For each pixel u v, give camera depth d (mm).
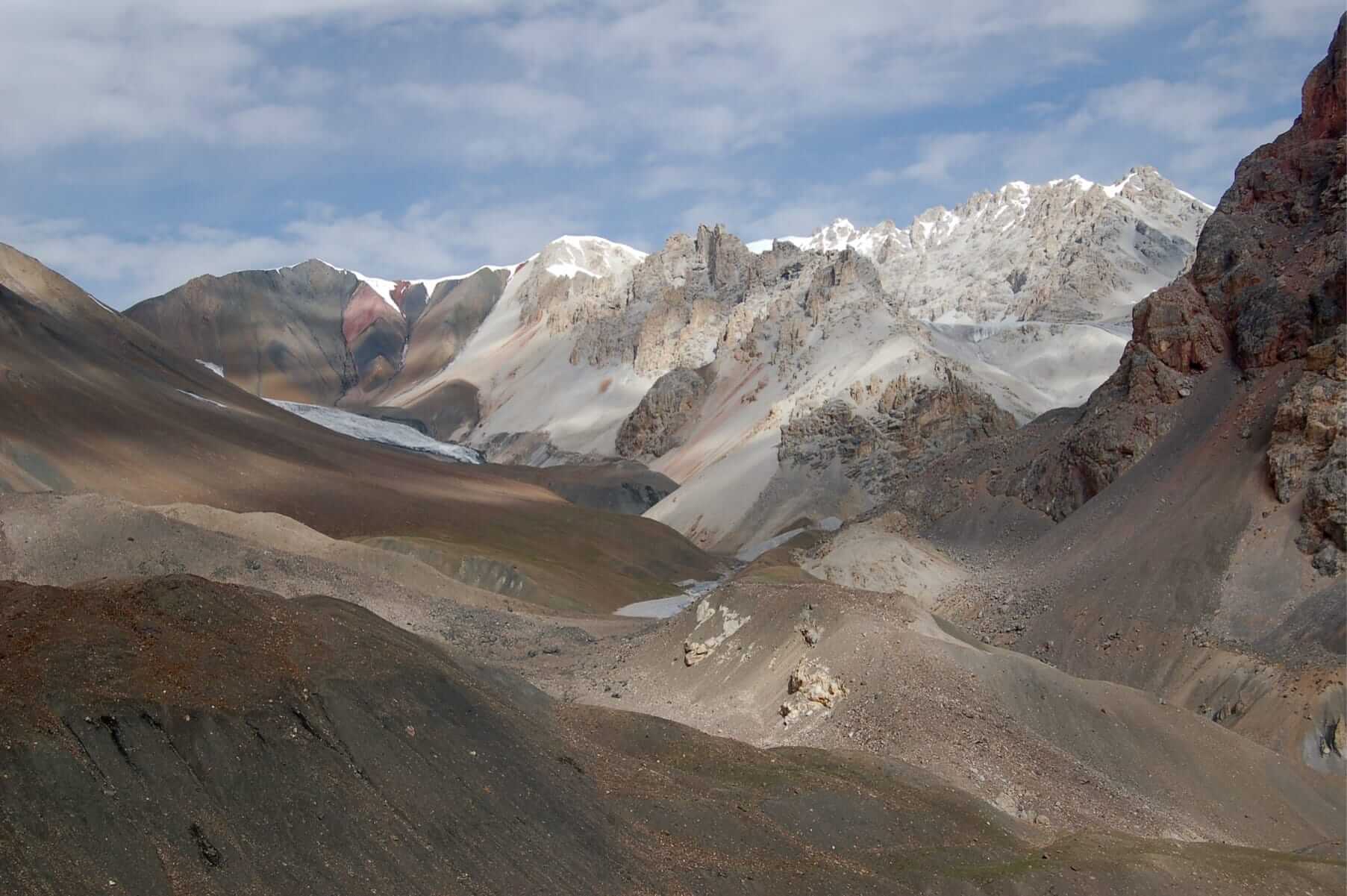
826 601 72875
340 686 39031
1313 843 59844
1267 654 79750
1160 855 49312
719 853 44125
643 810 45562
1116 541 98312
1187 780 63031
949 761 58531
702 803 47438
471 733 42812
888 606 72812
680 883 41000
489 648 90250
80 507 87375
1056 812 55969
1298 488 89688
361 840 34156
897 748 60281
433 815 37094
